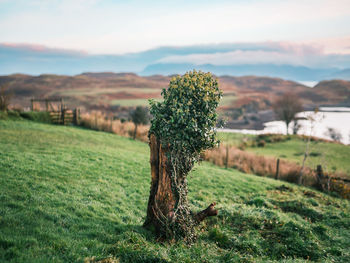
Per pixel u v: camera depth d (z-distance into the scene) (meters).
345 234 11.30
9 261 5.20
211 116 8.46
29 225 6.95
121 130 34.91
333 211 14.64
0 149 15.45
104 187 12.53
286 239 9.70
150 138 8.70
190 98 8.34
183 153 8.42
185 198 8.84
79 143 22.67
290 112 76.50
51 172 12.70
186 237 8.52
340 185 22.52
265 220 11.23
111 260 6.04
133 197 12.44
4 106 30.55
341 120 139.12
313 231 11.02
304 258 8.80
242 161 28.73
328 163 36.00
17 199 8.66
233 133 58.81
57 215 8.08
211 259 7.21
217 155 28.94
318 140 52.44
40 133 23.97
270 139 51.69
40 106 36.47
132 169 16.89
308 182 24.47
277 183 21.12
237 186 18.05
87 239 7.07
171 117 8.02
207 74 8.88
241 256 8.05
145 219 9.89
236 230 10.31
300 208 14.36
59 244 6.26
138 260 6.39
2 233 6.18
